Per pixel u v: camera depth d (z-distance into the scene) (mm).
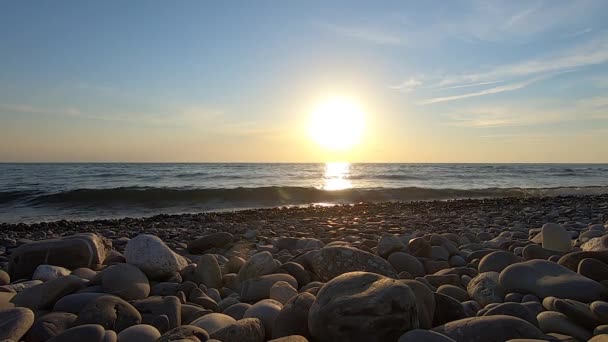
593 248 4387
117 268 3549
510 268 3211
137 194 20109
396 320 2131
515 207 15938
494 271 3740
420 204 17641
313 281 3869
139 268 3889
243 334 2363
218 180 34438
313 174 45938
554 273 3080
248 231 8430
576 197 20578
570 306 2459
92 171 47188
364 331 2100
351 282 2410
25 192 20797
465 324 2322
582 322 2385
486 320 2307
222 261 5094
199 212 16688
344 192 22531
